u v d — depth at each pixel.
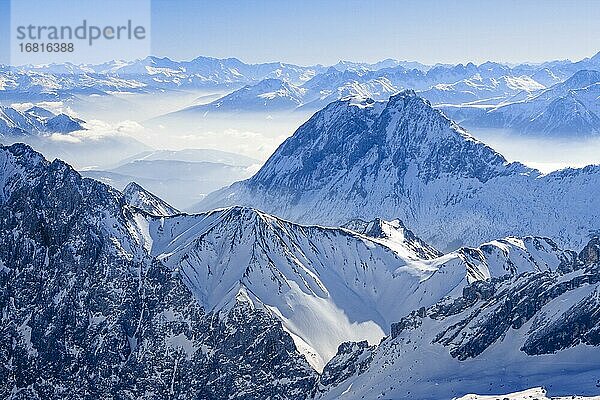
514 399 179.25
